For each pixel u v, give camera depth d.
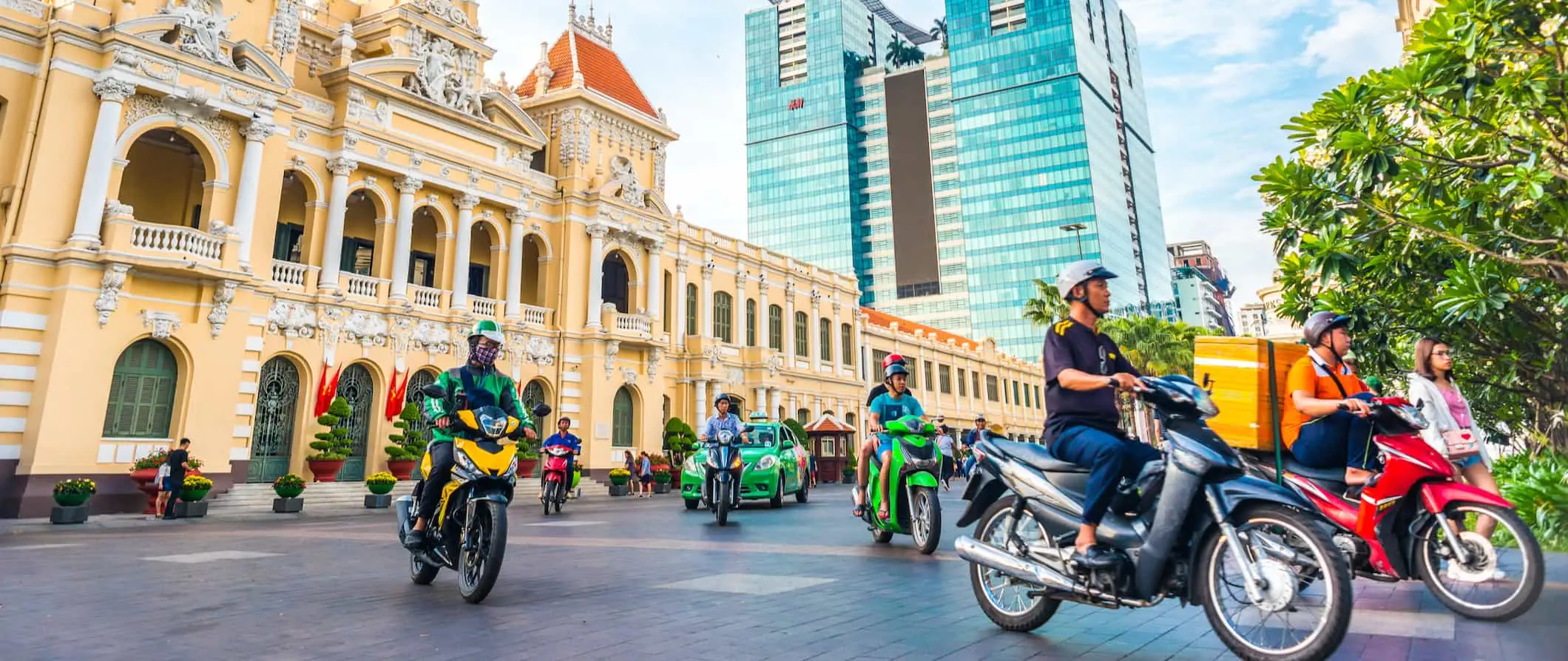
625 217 34.38
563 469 19.39
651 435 34.06
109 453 19.42
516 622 5.65
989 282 121.12
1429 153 10.18
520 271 30.70
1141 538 4.61
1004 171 122.94
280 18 24.28
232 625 5.61
